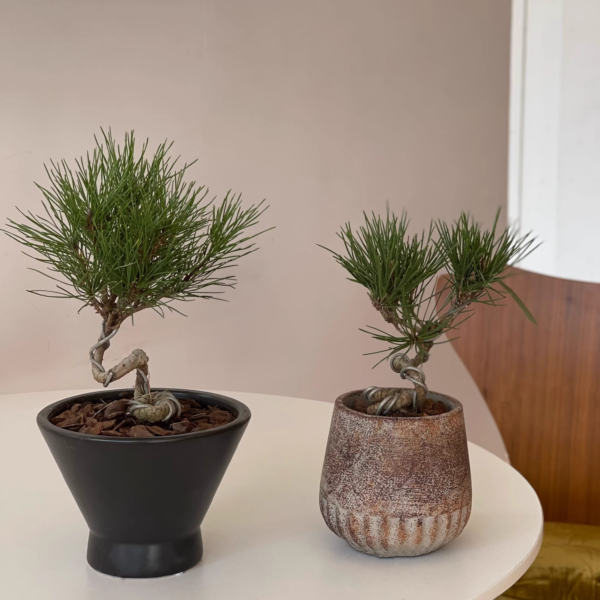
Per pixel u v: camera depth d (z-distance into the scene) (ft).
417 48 5.55
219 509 2.33
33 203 4.23
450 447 1.90
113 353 4.54
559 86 7.66
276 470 2.71
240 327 4.96
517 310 4.74
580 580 3.58
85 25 4.27
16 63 4.11
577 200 7.75
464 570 1.91
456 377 6.11
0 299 4.22
